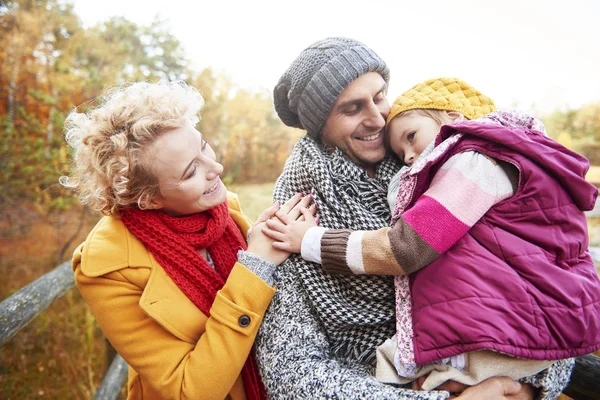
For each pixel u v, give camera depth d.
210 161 1.08
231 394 1.15
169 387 1.02
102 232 1.12
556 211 0.89
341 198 1.16
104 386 2.33
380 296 1.06
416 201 0.98
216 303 1.04
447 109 1.13
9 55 5.66
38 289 1.80
